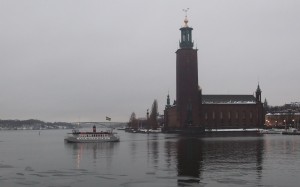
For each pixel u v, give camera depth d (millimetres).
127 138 142500
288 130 193125
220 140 115250
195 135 168625
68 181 40594
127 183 39062
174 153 69125
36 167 51750
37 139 160125
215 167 49344
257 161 55469
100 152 74438
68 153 73312
